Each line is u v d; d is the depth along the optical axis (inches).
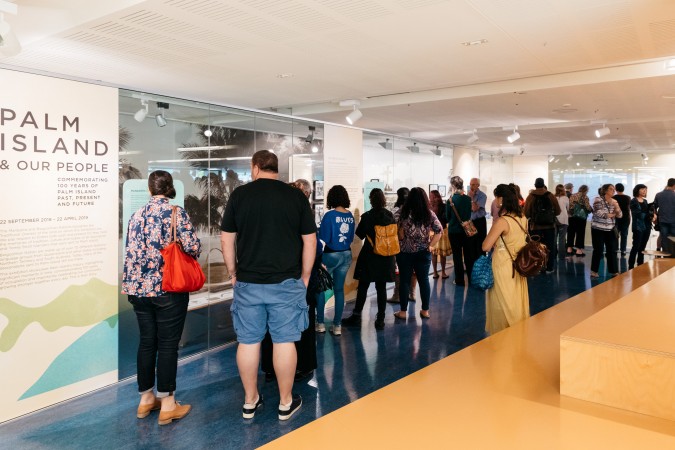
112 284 147.1
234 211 119.7
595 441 64.2
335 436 66.8
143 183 159.8
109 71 175.8
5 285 123.0
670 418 69.7
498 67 174.2
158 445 113.3
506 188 146.8
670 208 328.5
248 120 201.9
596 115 286.7
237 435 117.8
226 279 192.9
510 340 111.8
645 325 84.0
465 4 113.5
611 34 136.8
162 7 113.4
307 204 123.3
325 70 176.7
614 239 310.7
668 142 437.1
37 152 127.8
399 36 137.0
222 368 164.2
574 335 78.8
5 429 121.1
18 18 123.5
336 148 241.6
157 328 127.0
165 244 122.0
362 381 150.6
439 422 70.5
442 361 97.4
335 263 189.6
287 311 120.0
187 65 167.6
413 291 255.0
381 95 232.2
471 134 376.2
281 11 116.6
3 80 120.9
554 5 114.6
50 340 133.0
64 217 134.3
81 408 133.0
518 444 63.7
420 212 210.7
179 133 174.2
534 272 140.1
